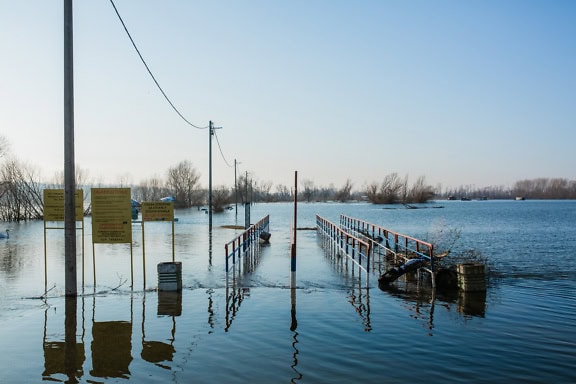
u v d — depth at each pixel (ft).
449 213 231.91
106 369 21.40
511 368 21.90
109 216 39.60
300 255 63.21
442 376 20.84
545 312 32.65
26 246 74.23
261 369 21.44
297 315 31.01
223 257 59.82
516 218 182.60
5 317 30.12
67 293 36.14
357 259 58.54
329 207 345.92
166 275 38.19
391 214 220.23
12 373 20.94
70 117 35.27
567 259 64.44
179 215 196.03
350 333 27.12
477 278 39.29
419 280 44.01
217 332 27.12
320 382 20.02
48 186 208.74
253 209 307.58
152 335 26.50
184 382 19.94
